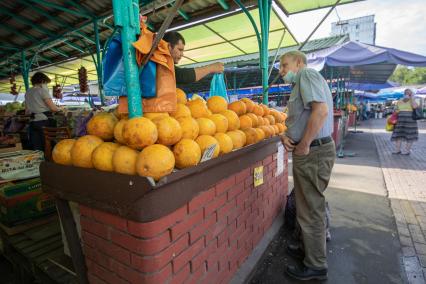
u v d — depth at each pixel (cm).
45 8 554
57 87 967
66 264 219
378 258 272
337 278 244
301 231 266
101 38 735
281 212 357
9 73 1177
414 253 279
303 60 246
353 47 662
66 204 183
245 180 241
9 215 261
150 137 135
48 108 488
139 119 136
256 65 1202
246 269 241
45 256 230
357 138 1222
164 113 158
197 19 564
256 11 524
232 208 219
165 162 130
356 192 465
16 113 694
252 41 716
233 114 217
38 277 227
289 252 279
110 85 156
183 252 158
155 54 147
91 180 147
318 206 233
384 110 3478
